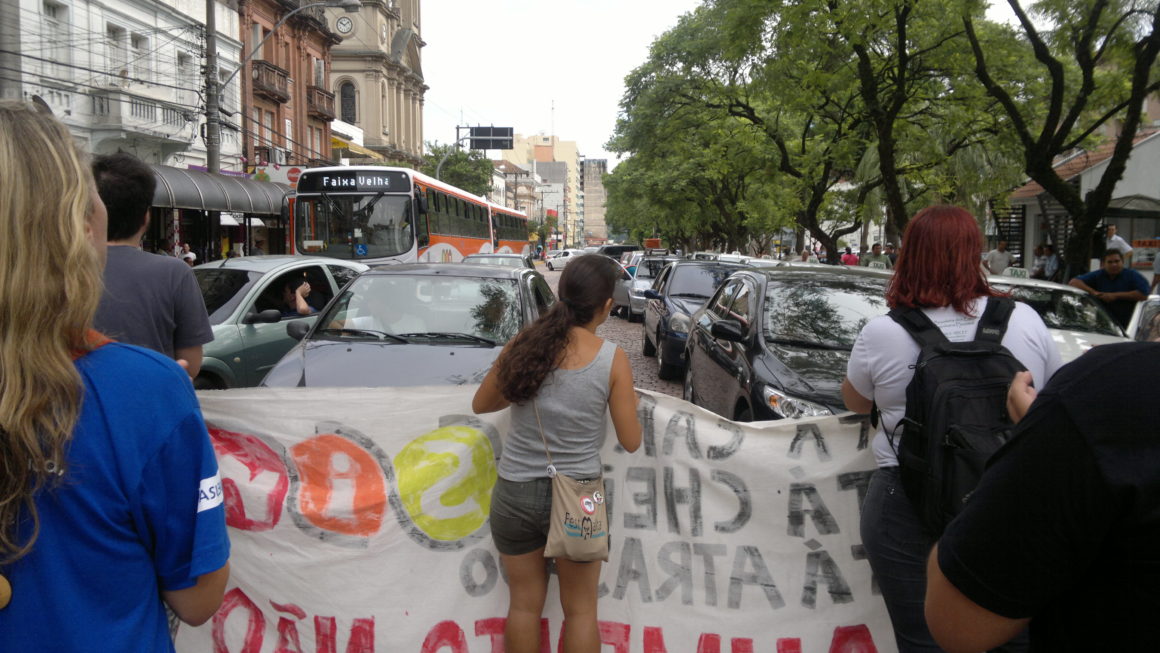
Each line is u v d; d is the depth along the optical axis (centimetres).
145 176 316
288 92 3884
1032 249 2838
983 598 126
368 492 323
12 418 126
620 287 2234
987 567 125
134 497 140
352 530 321
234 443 325
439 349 599
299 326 645
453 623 321
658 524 328
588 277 281
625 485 329
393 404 325
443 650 321
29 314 128
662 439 327
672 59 2572
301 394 324
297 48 4172
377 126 5944
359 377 558
